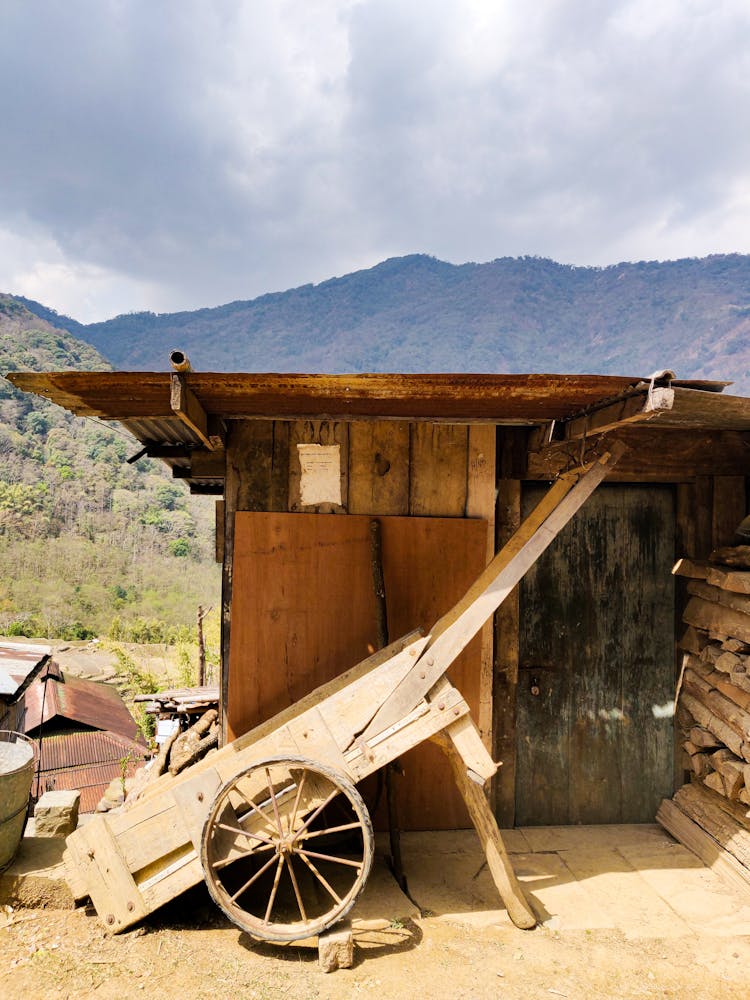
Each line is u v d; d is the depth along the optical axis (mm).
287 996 3133
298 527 4836
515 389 3650
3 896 3793
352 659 4828
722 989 3312
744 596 4418
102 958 3381
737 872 4289
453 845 4762
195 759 5250
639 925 3863
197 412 3938
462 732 3820
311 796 3711
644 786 5305
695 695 5020
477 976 3338
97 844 3658
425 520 4895
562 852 4766
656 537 5336
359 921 3793
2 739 8891
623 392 3635
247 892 4047
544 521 3996
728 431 5203
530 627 5223
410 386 3615
